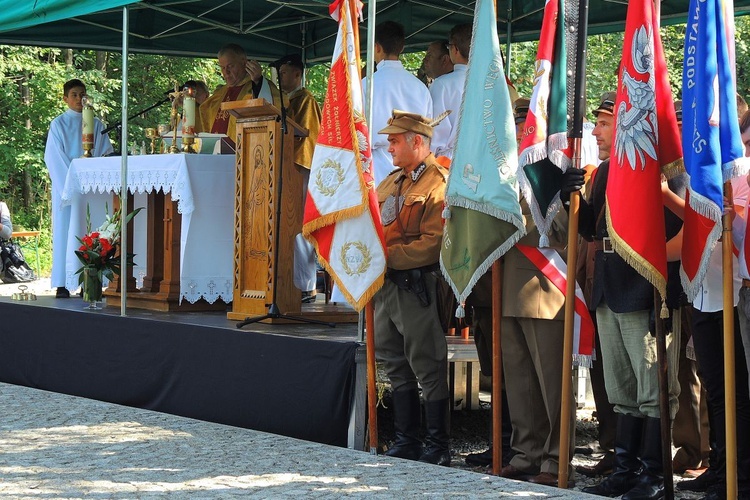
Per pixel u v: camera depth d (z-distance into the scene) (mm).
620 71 5703
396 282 6828
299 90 10742
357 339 7340
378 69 8734
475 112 6383
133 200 10289
